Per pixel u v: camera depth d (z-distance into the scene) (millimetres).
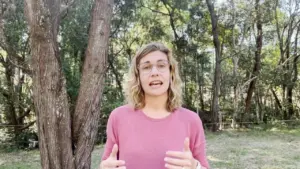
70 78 8328
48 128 3516
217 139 9656
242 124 12328
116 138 1288
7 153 8039
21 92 9320
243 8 11156
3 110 9508
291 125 12398
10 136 9422
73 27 8266
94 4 3838
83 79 3773
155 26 12203
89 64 3758
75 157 3686
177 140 1237
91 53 3758
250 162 6578
